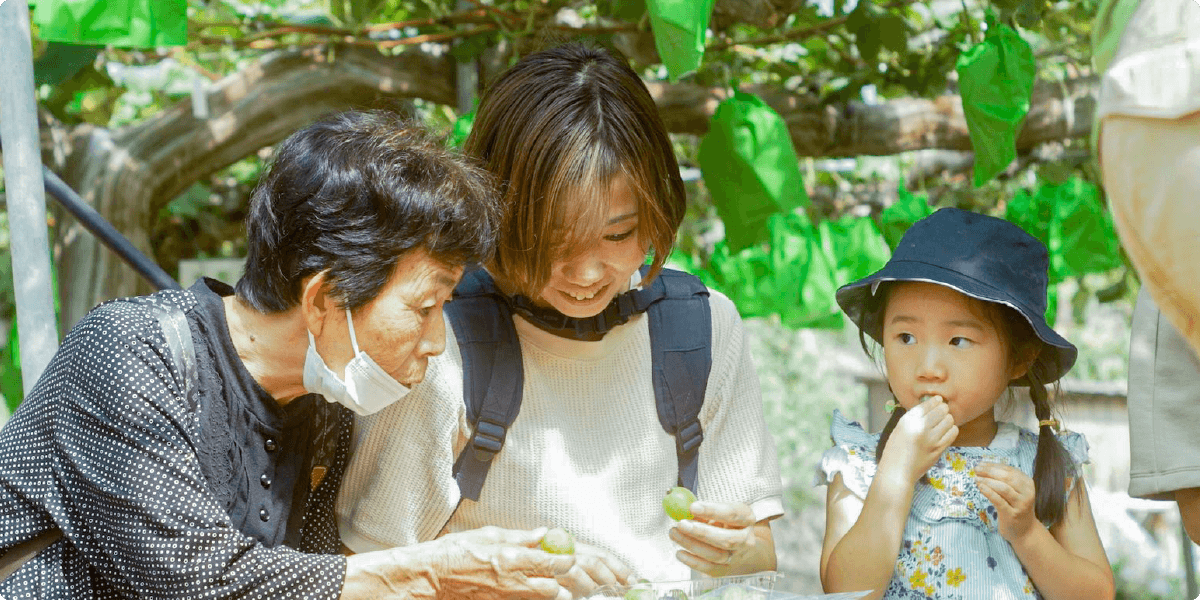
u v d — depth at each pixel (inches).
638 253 68.6
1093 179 142.4
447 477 72.0
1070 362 79.5
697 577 73.8
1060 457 80.0
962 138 131.1
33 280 79.9
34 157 80.6
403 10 132.6
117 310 62.4
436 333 64.0
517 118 66.3
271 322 63.0
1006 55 105.4
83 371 60.1
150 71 143.3
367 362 61.9
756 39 127.9
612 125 65.3
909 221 120.6
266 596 59.7
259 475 65.0
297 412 66.9
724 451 77.8
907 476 74.6
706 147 106.0
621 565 70.2
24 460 60.5
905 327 78.7
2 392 146.3
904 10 130.5
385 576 62.3
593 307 70.0
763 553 76.5
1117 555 248.5
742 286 112.8
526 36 119.8
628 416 74.9
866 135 130.3
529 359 74.3
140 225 123.1
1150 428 77.5
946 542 78.1
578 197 64.1
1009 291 76.7
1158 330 78.2
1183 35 42.9
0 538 60.0
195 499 59.2
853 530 75.1
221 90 122.9
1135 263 46.1
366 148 61.4
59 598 59.7
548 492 72.7
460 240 61.6
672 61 83.6
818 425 323.3
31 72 81.1
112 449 58.9
